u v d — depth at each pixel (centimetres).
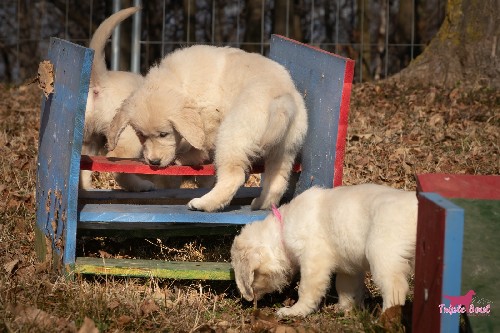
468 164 1132
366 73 2661
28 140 1306
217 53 867
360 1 2739
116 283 735
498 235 517
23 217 927
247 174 817
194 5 2631
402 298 585
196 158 890
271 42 962
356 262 648
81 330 598
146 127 834
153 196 853
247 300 699
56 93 789
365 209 629
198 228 834
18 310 632
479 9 1656
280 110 747
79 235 827
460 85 1644
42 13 2958
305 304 682
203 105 848
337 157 756
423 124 1370
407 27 2561
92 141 957
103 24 942
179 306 691
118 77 948
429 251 478
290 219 691
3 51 2958
